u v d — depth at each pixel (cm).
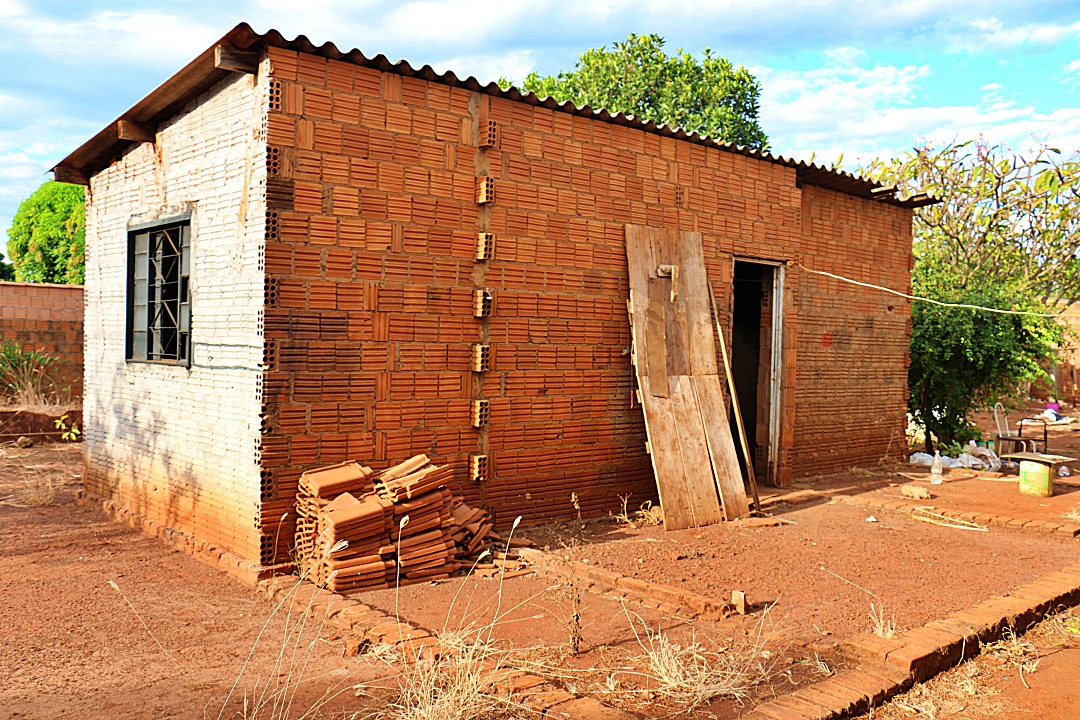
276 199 614
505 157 759
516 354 773
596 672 448
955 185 2050
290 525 631
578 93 2516
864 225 1216
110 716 383
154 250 804
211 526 683
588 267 831
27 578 622
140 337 830
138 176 816
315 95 634
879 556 731
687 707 409
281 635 507
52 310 1560
